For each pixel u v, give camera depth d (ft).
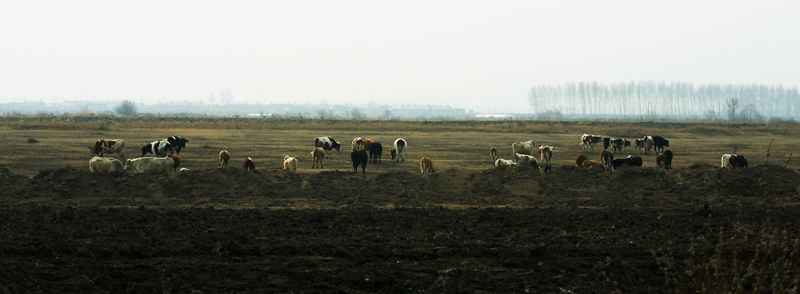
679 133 212.43
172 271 36.63
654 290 33.40
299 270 37.32
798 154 134.41
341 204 63.67
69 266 37.19
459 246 43.57
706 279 21.09
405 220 53.47
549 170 79.77
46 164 94.48
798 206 61.00
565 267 38.32
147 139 149.07
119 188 67.87
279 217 54.19
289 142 149.79
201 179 69.87
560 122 278.05
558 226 51.08
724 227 49.42
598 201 65.82
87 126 180.34
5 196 63.72
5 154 105.09
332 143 117.91
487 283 35.27
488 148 140.36
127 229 47.73
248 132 185.98
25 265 37.09
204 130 190.90
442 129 217.97
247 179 71.05
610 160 96.58
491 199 67.77
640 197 68.85
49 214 53.83
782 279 20.45
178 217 53.62
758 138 198.90
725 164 93.81
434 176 75.00
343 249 42.27
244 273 36.63
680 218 54.49
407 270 37.78
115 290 33.24
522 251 41.68
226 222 51.60
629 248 43.14
